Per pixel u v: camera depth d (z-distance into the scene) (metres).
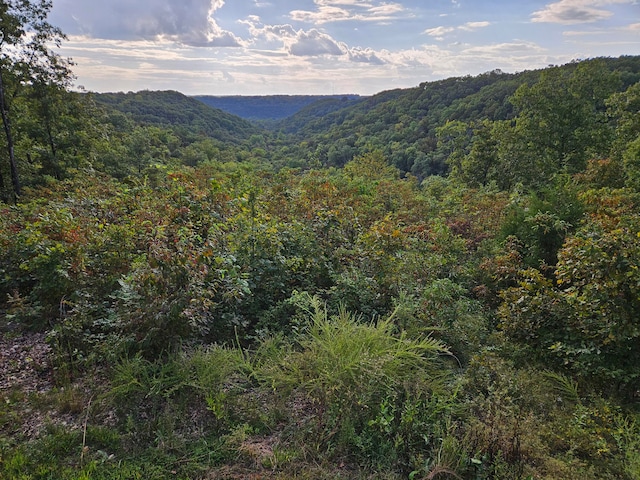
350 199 8.19
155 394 2.85
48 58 16.56
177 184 5.37
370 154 26.00
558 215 5.64
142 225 4.70
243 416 2.75
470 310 4.48
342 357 3.03
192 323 3.15
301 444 2.56
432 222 8.01
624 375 3.15
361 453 2.50
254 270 4.19
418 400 2.74
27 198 9.68
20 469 2.27
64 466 2.33
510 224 6.11
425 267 5.12
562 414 2.97
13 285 4.35
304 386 2.95
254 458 2.46
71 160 18.91
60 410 2.80
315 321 3.53
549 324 3.71
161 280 3.15
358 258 4.98
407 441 2.52
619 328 3.15
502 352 3.79
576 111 21.20
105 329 3.51
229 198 5.69
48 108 17.42
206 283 3.41
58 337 3.37
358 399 2.75
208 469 2.36
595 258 3.33
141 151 40.34
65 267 4.02
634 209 6.34
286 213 6.81
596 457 2.54
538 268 5.11
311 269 4.72
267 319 3.87
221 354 3.17
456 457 2.39
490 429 2.55
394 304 4.08
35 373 3.25
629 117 19.62
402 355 3.18
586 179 11.02
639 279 3.06
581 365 3.31
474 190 15.58
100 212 5.85
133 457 2.43
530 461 2.45
